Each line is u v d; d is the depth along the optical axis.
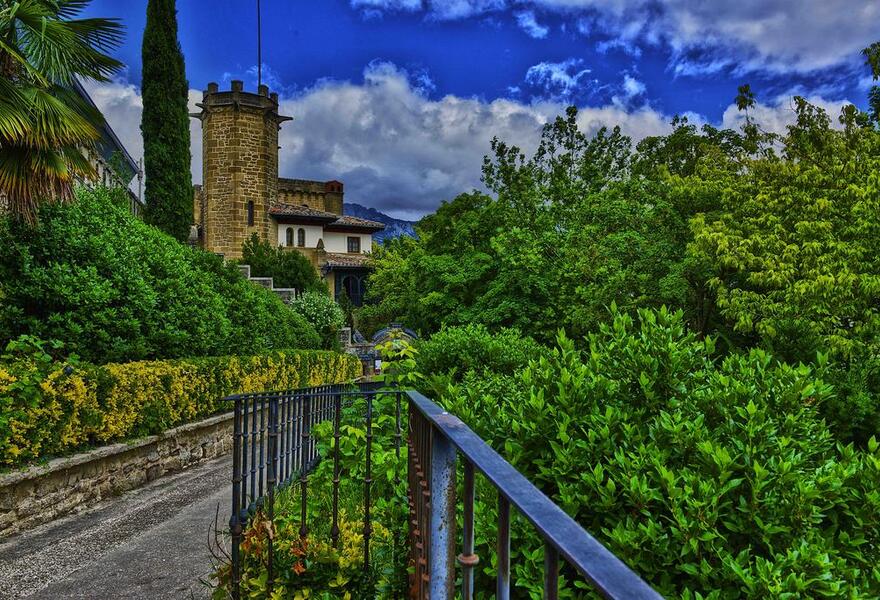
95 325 7.97
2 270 7.38
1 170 6.89
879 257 10.84
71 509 5.81
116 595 3.69
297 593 2.87
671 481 2.31
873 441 2.73
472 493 1.27
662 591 2.26
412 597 2.62
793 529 2.32
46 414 5.58
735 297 11.77
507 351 5.86
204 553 4.38
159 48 20.09
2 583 3.93
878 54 14.52
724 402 2.86
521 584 2.35
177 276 10.68
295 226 41.56
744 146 16.77
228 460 8.73
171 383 7.81
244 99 34.88
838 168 12.08
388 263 39.53
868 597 2.09
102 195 11.28
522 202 23.34
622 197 16.89
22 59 6.75
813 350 4.50
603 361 3.25
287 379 12.54
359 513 3.68
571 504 2.52
